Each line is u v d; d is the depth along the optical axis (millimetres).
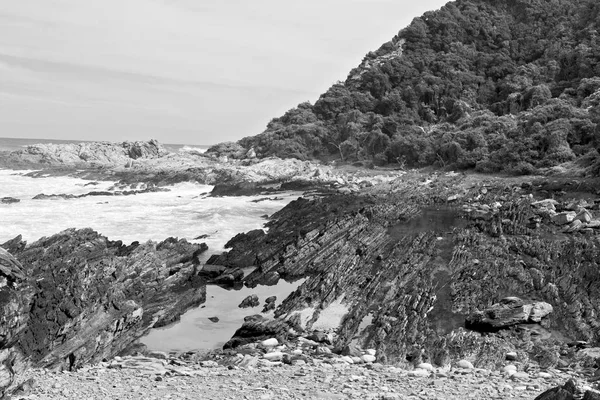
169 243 34094
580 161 50875
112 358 20062
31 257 24016
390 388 13133
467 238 31672
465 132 65125
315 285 26641
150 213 48625
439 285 25672
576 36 89625
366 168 73750
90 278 22047
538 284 24500
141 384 13602
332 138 86812
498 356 18625
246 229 42031
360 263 29484
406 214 39500
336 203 44938
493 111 81000
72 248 25609
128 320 21781
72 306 19688
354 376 14391
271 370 15711
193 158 91500
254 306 26922
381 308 23562
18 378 13328
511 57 92938
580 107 64562
